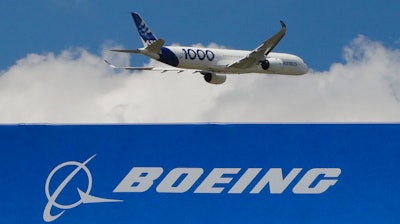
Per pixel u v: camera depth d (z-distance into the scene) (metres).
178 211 28.02
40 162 28.34
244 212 27.98
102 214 28.09
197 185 28.11
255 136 28.25
